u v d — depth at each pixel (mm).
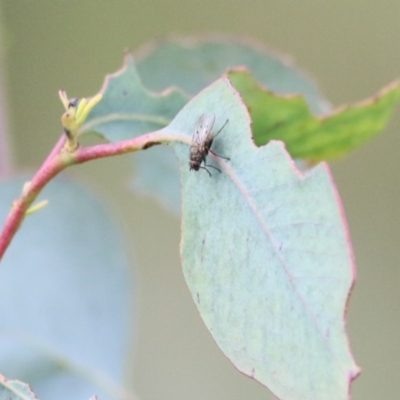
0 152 520
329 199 305
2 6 596
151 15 590
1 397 320
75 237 406
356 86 583
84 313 403
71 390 384
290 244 308
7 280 394
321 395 304
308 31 579
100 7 597
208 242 314
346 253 303
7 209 385
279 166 310
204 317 313
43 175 325
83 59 609
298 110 337
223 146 315
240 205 313
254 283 311
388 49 568
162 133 320
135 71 338
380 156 602
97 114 338
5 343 386
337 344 303
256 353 309
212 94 317
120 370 399
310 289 306
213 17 581
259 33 583
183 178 318
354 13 566
